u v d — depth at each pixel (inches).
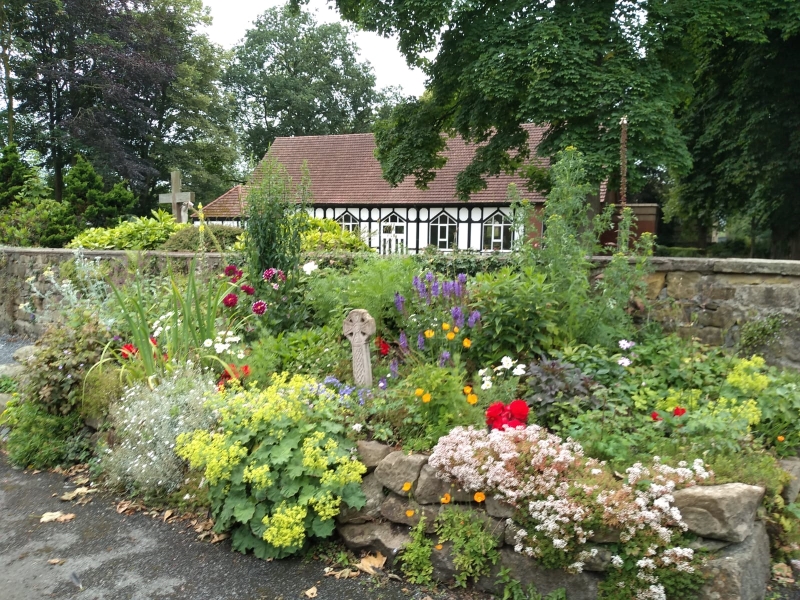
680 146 483.5
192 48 1331.2
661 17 494.3
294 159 1080.8
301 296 235.0
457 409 142.3
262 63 1780.3
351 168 1022.4
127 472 165.9
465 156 943.7
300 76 1781.5
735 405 151.9
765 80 620.7
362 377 171.5
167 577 127.8
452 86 601.3
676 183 811.4
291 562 134.0
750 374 162.9
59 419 193.5
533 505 115.9
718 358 182.1
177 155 1256.2
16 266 445.7
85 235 500.1
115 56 1104.8
